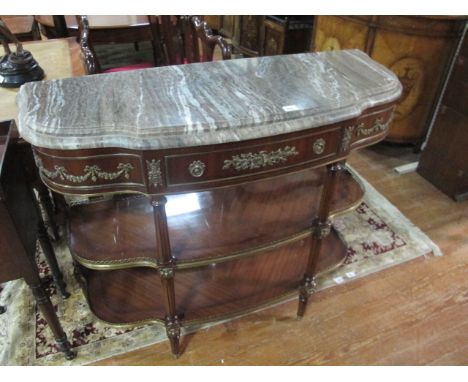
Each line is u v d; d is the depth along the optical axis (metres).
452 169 1.92
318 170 1.42
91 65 1.24
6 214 0.83
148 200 1.26
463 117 1.80
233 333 1.33
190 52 1.58
